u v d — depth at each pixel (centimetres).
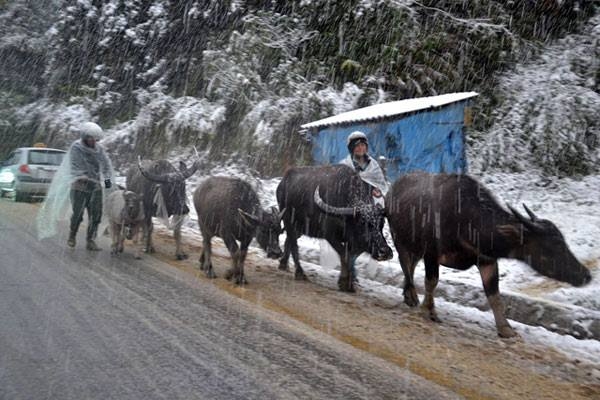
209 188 874
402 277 902
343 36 1988
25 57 2811
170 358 517
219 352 539
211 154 1958
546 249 625
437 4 1992
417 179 770
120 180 1927
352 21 1973
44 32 2814
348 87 1856
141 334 578
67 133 2275
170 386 457
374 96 1845
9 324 587
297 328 632
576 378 541
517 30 2000
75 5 2441
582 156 1628
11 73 2800
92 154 1040
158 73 2311
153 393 442
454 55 1934
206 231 880
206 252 890
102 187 1044
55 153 1791
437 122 1416
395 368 528
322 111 1802
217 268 949
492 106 1822
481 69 1917
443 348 600
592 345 638
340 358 544
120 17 2345
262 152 1827
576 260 621
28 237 1129
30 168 1722
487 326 701
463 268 712
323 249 976
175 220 1015
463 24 1914
